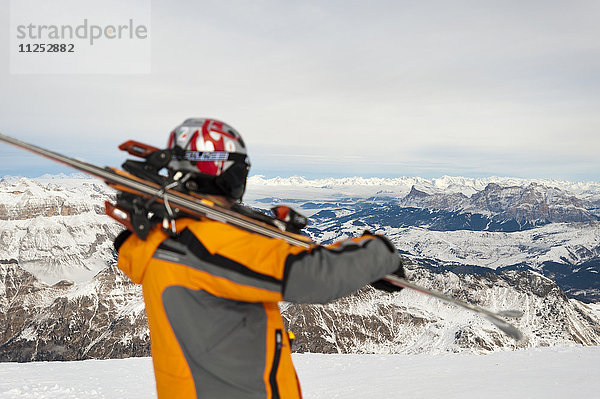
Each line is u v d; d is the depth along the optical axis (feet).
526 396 25.85
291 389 6.83
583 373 30.91
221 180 6.80
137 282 7.06
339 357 47.88
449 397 27.12
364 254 6.34
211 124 6.89
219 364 6.39
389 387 31.73
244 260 6.11
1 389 35.27
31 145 5.96
